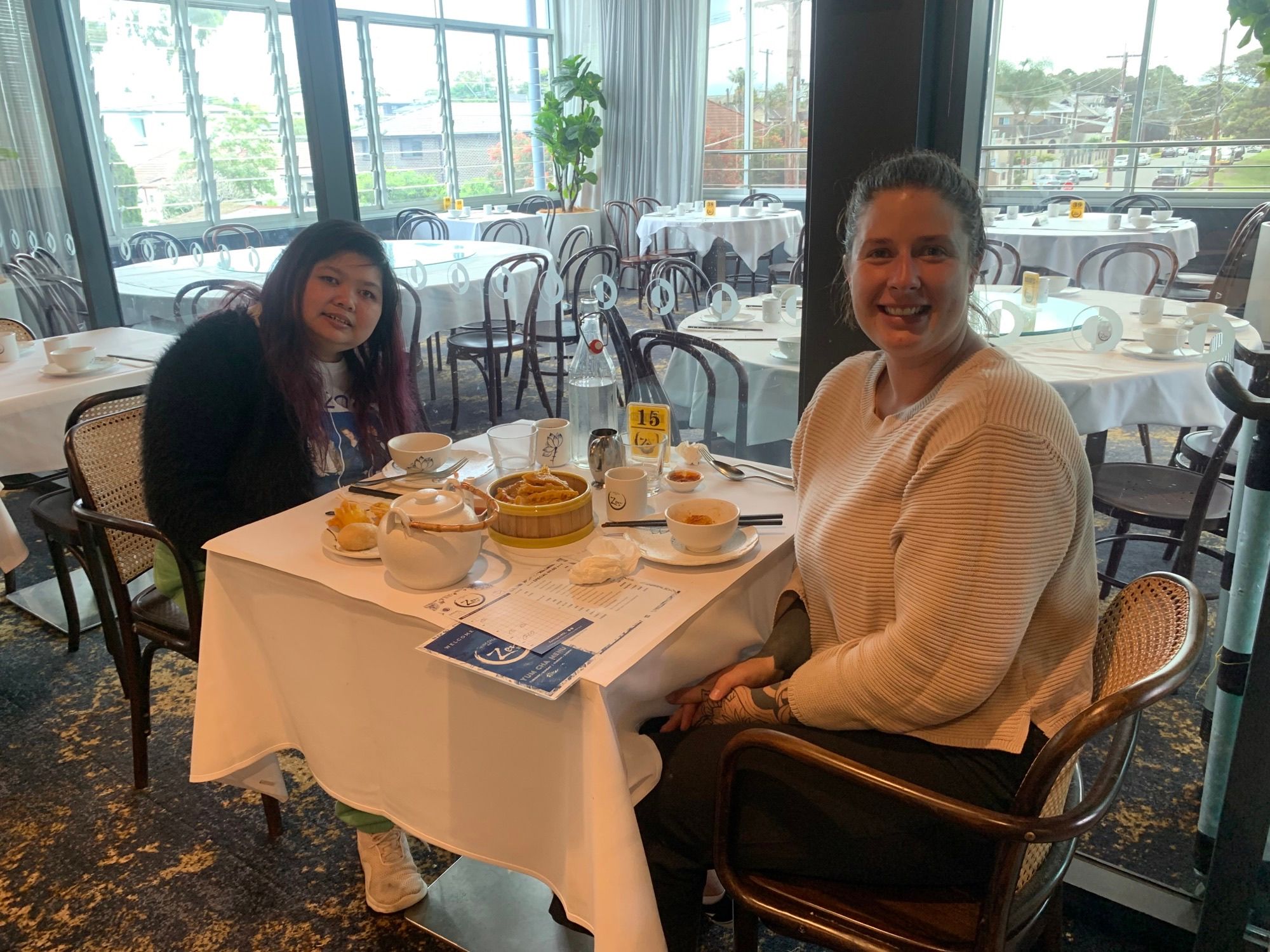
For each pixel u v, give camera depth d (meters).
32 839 1.69
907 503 0.99
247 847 1.66
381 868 1.48
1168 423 1.94
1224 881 1.16
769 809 1.03
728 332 2.61
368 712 1.19
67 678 2.24
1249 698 1.07
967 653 0.94
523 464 1.53
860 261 1.07
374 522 1.26
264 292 1.54
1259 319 1.47
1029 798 0.82
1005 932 0.87
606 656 0.96
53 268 4.11
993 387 0.95
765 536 1.27
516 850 1.08
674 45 7.68
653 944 0.93
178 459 1.49
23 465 2.37
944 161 1.05
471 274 4.25
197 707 1.33
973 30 1.37
